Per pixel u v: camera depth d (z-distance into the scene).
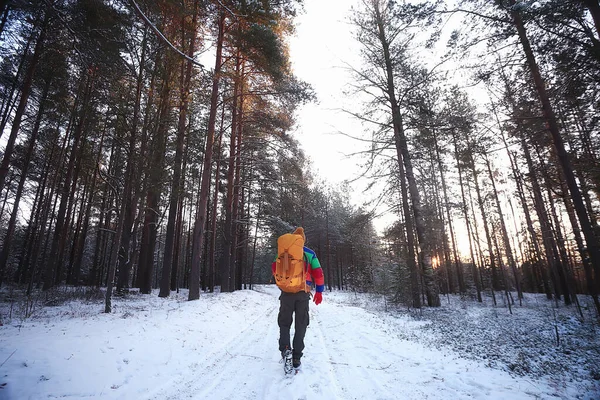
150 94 8.82
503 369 4.41
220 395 2.98
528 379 4.02
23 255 22.64
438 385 3.50
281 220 20.45
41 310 8.20
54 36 6.09
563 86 7.36
